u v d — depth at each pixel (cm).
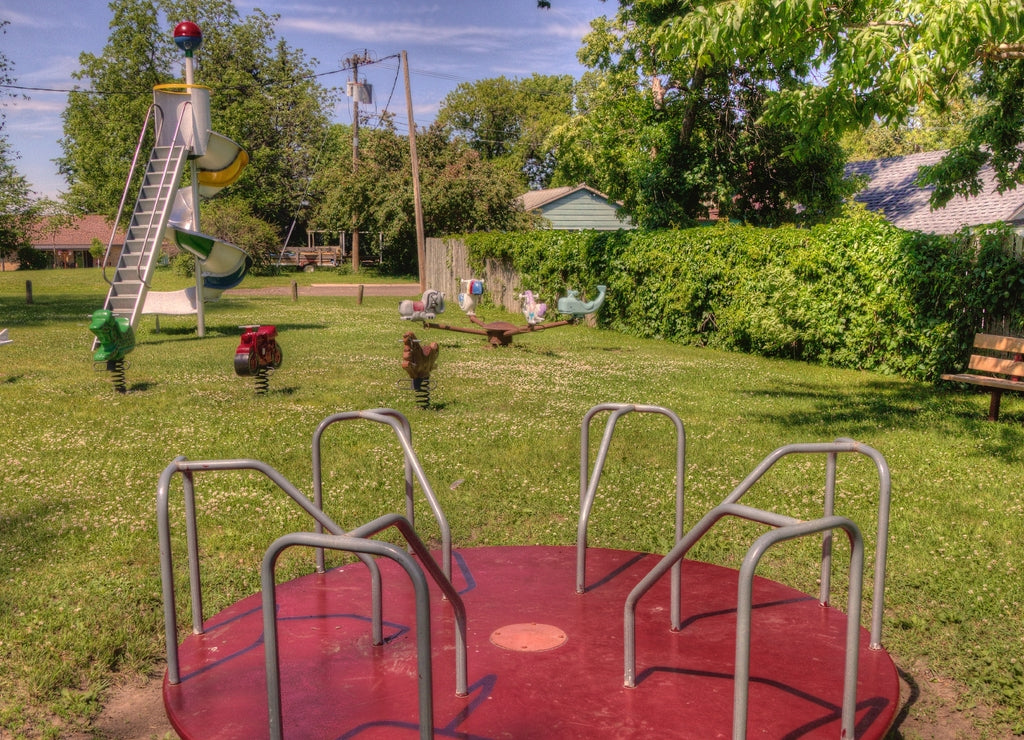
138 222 1764
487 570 466
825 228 1442
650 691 325
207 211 4369
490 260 2727
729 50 908
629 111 2538
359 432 868
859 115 938
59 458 761
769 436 861
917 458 770
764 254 1570
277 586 448
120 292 1683
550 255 2281
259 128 5750
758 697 321
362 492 659
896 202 2628
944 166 1484
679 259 1780
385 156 4697
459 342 1777
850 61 856
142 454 776
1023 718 352
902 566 507
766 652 362
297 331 1956
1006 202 2138
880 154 5466
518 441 830
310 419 942
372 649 365
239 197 5400
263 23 5869
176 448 797
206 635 387
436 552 503
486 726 300
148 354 1519
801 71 1205
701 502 637
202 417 950
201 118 1819
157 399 1063
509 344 1700
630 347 1738
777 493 655
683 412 998
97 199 6059
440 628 387
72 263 7581
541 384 1210
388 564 485
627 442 829
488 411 996
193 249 1806
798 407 1041
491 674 340
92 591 473
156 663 404
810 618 402
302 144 6125
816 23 889
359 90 4869
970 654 403
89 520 590
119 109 5284
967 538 555
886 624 430
